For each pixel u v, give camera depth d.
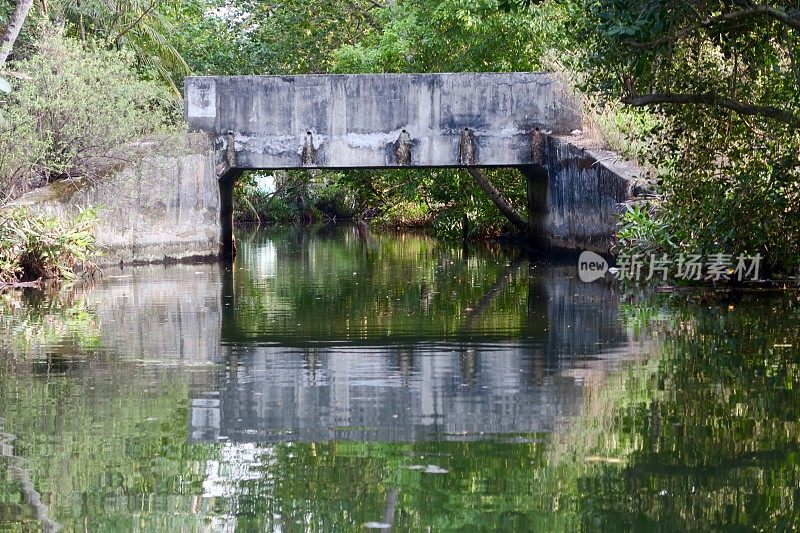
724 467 6.00
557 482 5.77
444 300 14.92
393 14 32.22
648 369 8.98
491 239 32.47
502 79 24.16
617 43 12.35
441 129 24.12
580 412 7.38
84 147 21.02
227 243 26.36
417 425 7.08
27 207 18.92
